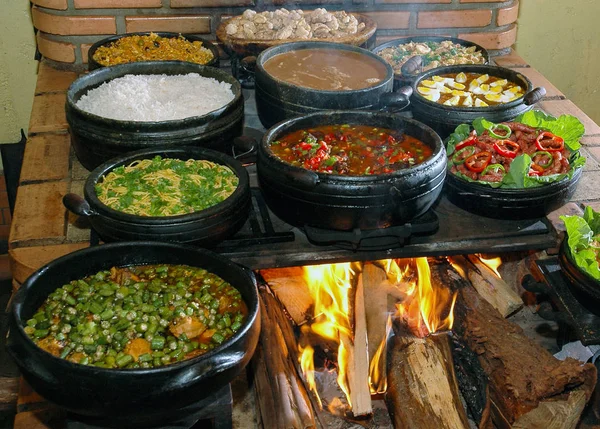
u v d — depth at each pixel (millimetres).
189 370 1724
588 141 3141
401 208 2295
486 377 2430
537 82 3623
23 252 2434
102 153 2584
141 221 2180
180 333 1918
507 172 2543
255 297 1920
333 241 2369
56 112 3213
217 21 3584
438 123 2855
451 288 2641
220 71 2945
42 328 1893
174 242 2113
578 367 2246
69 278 2062
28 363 1737
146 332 1911
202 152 2502
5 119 3744
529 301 2779
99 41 3312
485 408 2389
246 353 1829
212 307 1993
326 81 2877
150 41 3326
